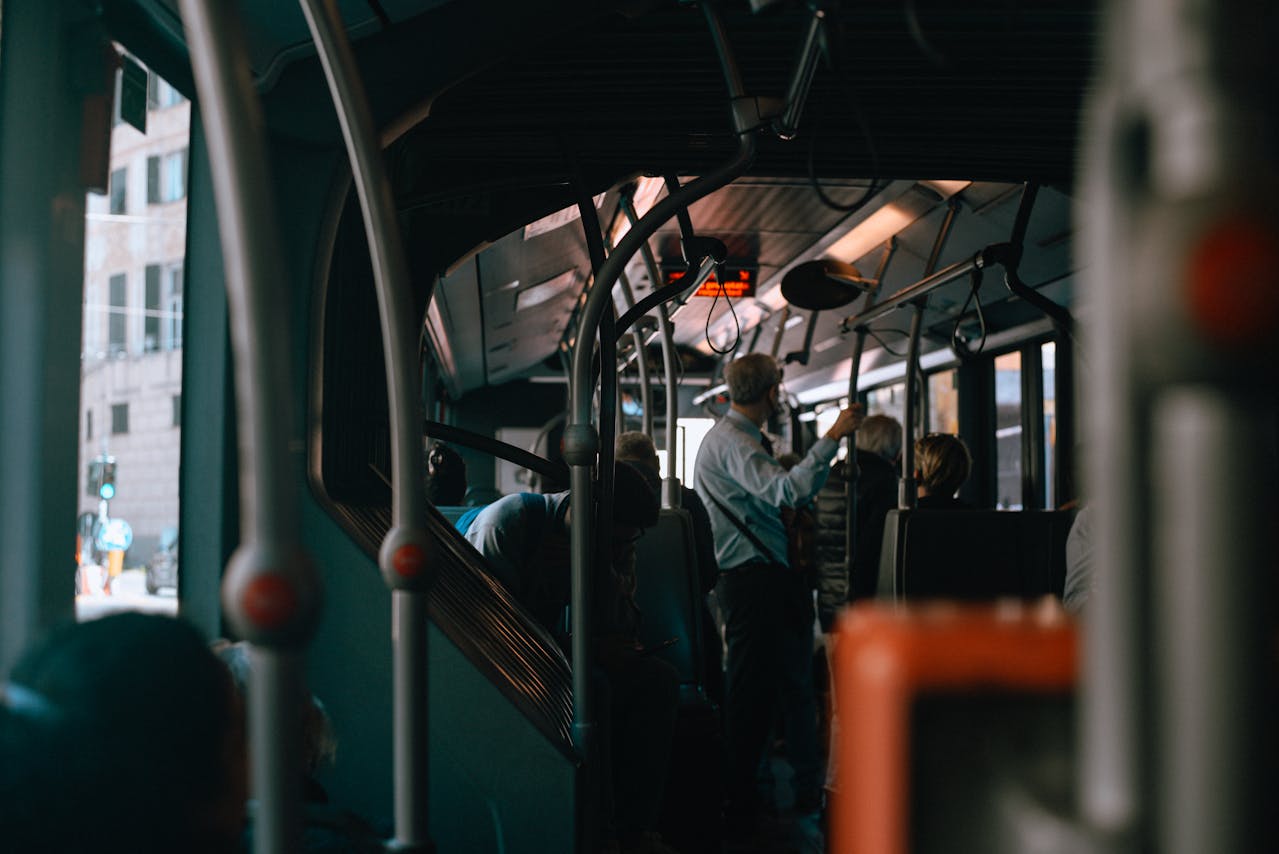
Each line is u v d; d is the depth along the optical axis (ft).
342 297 8.20
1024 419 23.57
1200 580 1.26
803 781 15.89
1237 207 1.21
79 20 5.79
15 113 5.52
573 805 7.36
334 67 4.10
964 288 23.77
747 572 14.99
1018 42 7.90
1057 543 14.01
